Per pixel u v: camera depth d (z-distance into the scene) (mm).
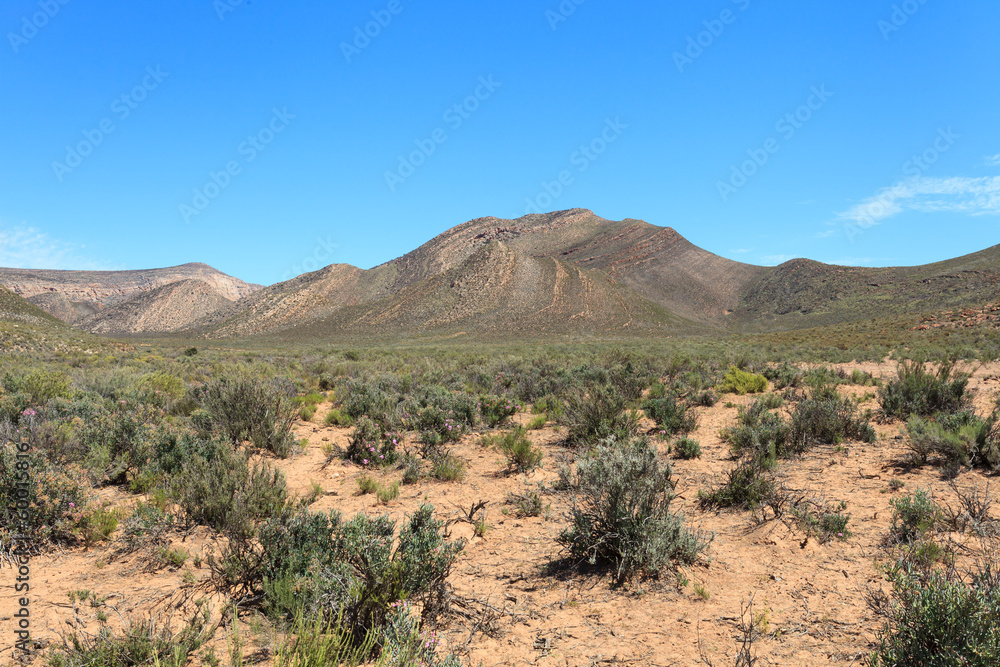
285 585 3824
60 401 10047
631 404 11562
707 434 10133
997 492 5973
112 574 4578
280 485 6180
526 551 5156
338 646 3014
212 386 10359
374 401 12195
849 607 3883
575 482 6871
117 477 7238
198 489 5641
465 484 7449
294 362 31609
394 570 3699
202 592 4223
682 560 4766
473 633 3695
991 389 13586
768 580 4395
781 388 16219
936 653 2951
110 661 3186
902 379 11039
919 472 6992
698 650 3469
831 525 5219
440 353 52031
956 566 4211
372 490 7059
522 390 15781
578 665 3354
